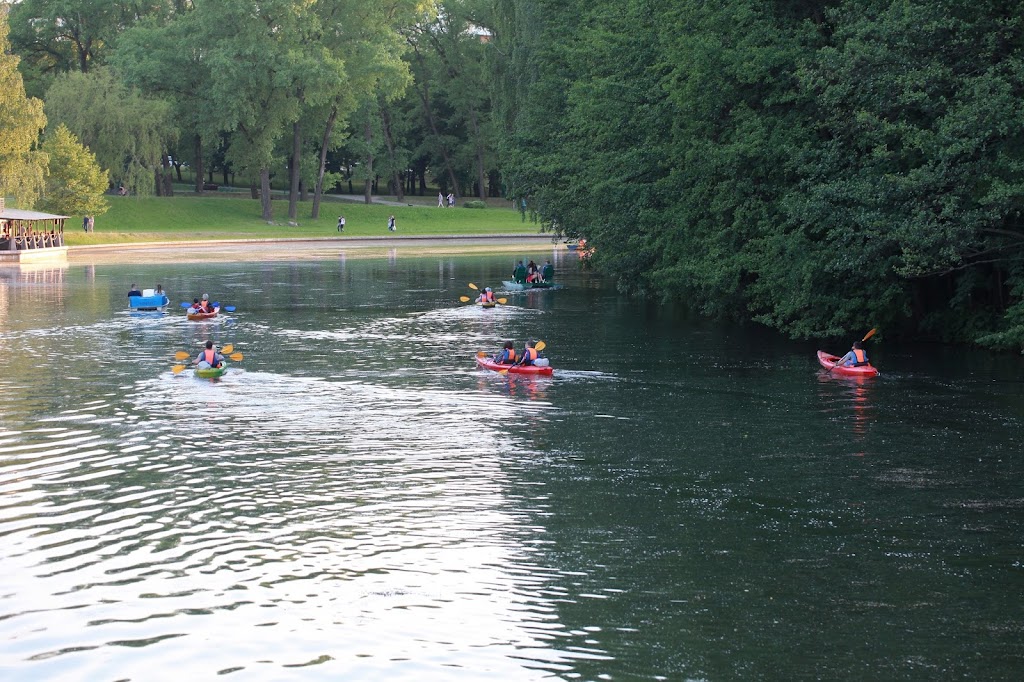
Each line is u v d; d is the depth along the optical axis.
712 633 13.10
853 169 32.84
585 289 56.28
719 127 38.03
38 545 16.05
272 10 102.88
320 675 12.11
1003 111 27.61
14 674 12.10
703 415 24.84
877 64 30.31
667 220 40.12
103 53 119.50
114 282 59.84
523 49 60.00
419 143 142.00
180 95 111.19
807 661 12.41
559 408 25.67
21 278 62.38
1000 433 22.95
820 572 14.98
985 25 29.84
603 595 14.23
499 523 17.06
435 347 35.50
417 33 130.38
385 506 17.94
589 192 45.66
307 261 77.38
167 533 16.58
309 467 20.36
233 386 28.45
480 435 22.98
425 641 12.91
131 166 101.06
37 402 26.30
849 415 24.77
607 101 41.66
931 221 29.08
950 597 14.12
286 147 122.44
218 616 13.58
